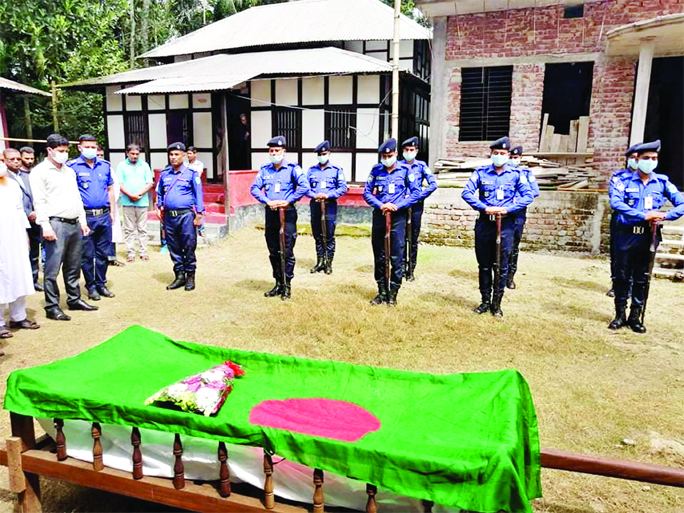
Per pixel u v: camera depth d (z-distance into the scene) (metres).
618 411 4.14
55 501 3.13
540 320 6.30
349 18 15.88
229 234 11.38
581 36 10.07
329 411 3.00
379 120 12.51
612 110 10.09
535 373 4.83
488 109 10.95
